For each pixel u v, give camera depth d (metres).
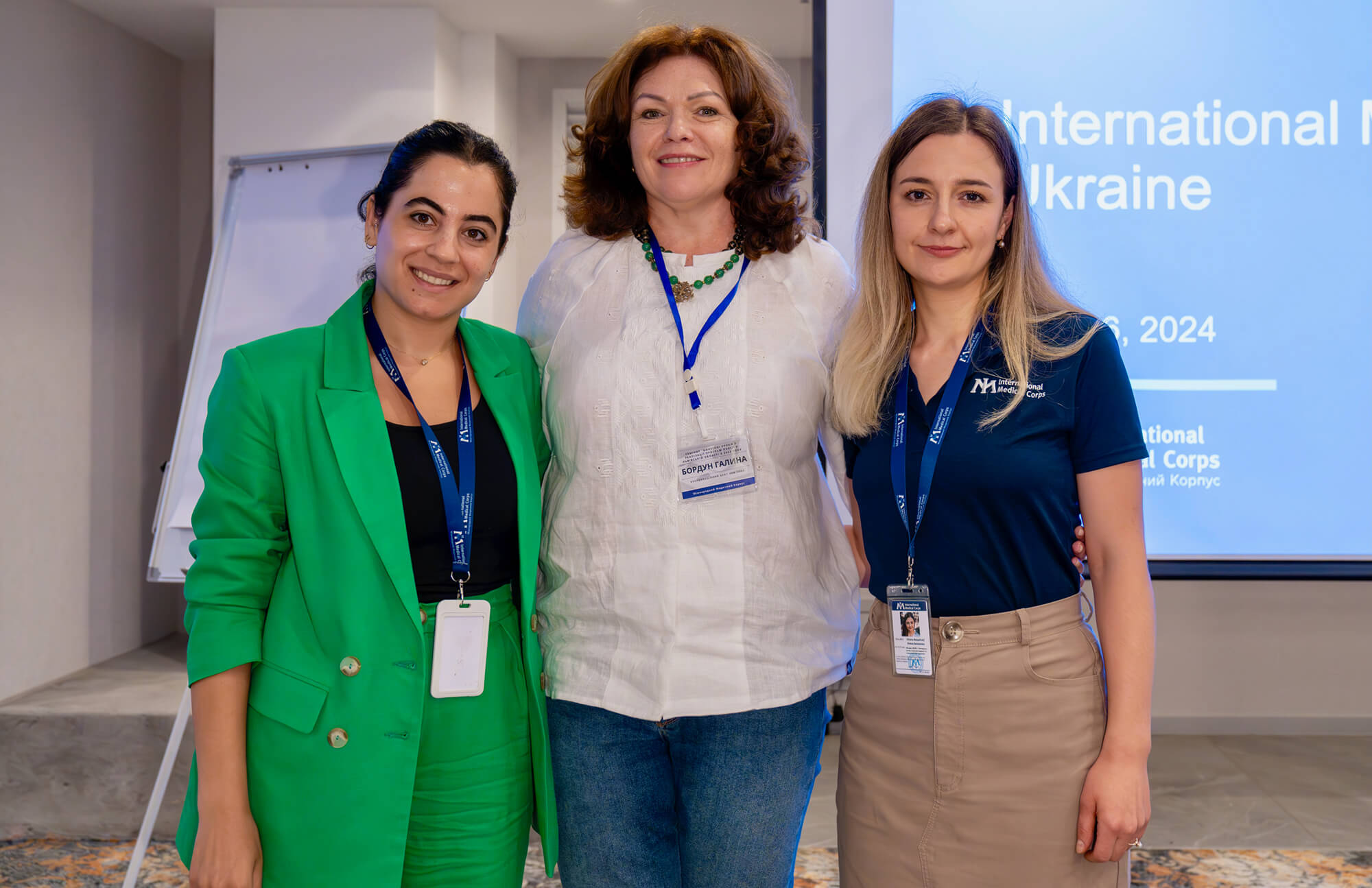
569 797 1.51
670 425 1.48
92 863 3.04
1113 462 1.34
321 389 1.34
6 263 3.73
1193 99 3.20
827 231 3.12
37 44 3.89
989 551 1.37
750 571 1.47
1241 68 3.20
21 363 3.80
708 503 1.46
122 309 4.41
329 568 1.30
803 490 1.56
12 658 3.70
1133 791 1.30
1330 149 3.21
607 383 1.51
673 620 1.44
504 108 5.04
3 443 3.70
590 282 1.60
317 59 4.38
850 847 1.49
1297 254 3.23
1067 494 1.37
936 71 3.15
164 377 4.73
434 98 4.41
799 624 1.51
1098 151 3.21
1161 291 3.24
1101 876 1.37
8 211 3.74
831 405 1.58
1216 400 3.26
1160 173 3.22
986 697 1.35
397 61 4.39
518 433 1.47
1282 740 3.74
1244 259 3.23
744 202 1.59
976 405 1.40
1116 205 3.22
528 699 1.45
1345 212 3.22
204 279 4.84
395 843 1.29
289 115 4.38
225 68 4.36
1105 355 1.36
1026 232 1.47
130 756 3.27
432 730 1.34
